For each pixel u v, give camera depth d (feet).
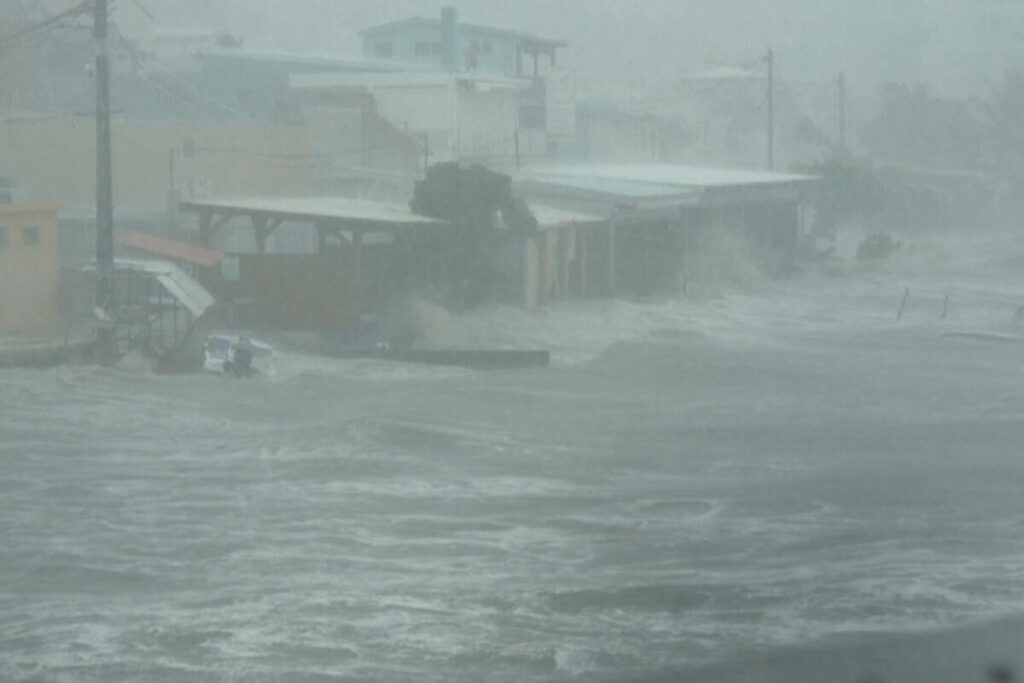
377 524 144.66
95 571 126.93
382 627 110.01
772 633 107.45
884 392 232.32
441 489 160.86
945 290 392.68
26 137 333.21
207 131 339.16
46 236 253.65
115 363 234.38
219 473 166.09
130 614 114.11
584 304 326.03
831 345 293.02
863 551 134.31
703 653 102.32
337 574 126.72
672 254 368.48
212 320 258.16
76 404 203.41
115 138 335.47
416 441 185.78
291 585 123.03
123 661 102.83
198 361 238.07
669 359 263.49
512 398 222.48
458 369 250.37
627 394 228.63
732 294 372.38
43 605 116.88
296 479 164.55
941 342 299.38
